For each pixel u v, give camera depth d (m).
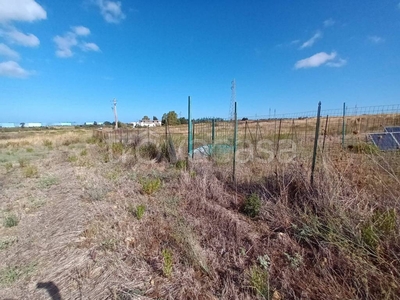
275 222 2.92
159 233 2.79
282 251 2.32
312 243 2.38
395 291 1.59
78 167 7.22
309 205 2.96
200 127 8.91
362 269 1.78
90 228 2.94
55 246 2.62
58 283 2.03
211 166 5.38
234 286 1.87
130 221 3.14
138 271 2.12
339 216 2.47
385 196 2.59
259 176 4.36
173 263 2.21
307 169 3.49
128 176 5.68
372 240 2.04
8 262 2.36
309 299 1.68
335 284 1.73
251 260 2.21
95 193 4.28
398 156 3.14
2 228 3.17
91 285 1.98
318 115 3.19
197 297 1.79
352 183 2.95
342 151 3.71
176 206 3.62
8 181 5.89
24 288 1.98
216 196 3.88
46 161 9.19
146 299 1.79
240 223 2.90
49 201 4.20
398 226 2.08
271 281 1.93
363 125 7.30
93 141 17.22
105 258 2.33
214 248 2.44
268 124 10.09
